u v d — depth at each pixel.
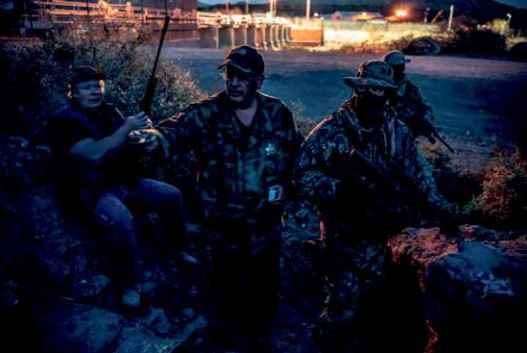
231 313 2.73
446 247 1.57
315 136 2.29
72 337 2.01
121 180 2.68
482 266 1.22
